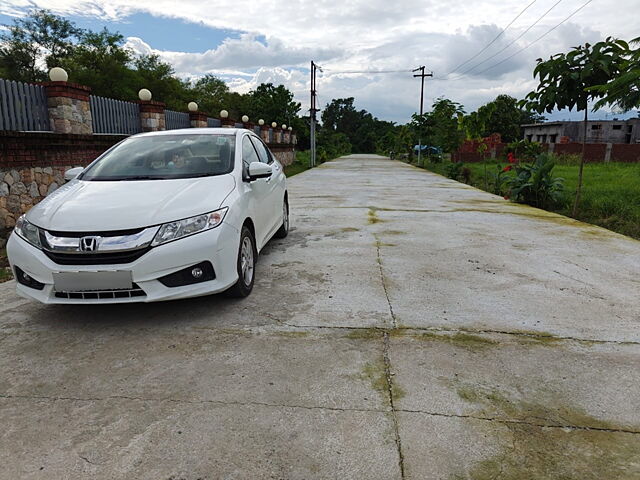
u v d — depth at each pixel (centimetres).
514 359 267
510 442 195
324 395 231
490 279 418
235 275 333
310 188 1290
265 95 5928
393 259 487
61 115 738
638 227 681
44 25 4178
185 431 203
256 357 271
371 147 11006
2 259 504
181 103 4691
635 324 318
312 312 338
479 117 2278
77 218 299
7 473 178
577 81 718
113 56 4238
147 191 333
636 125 3922
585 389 236
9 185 603
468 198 1049
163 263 291
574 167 2117
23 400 229
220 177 370
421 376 248
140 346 286
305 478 175
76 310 345
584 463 183
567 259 490
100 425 208
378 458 185
